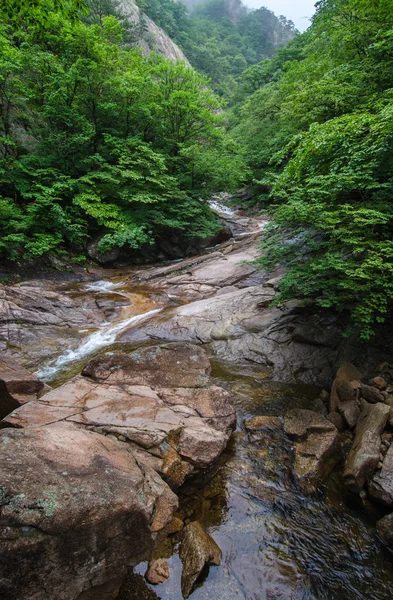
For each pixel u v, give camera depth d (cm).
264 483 394
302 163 647
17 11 524
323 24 1157
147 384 511
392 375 540
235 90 4391
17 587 204
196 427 415
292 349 714
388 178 582
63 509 223
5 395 481
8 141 1265
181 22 6756
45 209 1291
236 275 1215
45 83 1474
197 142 1773
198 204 1652
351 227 554
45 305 950
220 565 297
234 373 682
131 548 268
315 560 309
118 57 1596
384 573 300
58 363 740
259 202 2505
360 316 526
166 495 313
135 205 1538
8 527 204
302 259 712
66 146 1397
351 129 553
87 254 1463
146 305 1073
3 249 1165
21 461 249
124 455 321
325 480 398
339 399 518
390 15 797
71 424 380
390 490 344
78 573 232
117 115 1539
